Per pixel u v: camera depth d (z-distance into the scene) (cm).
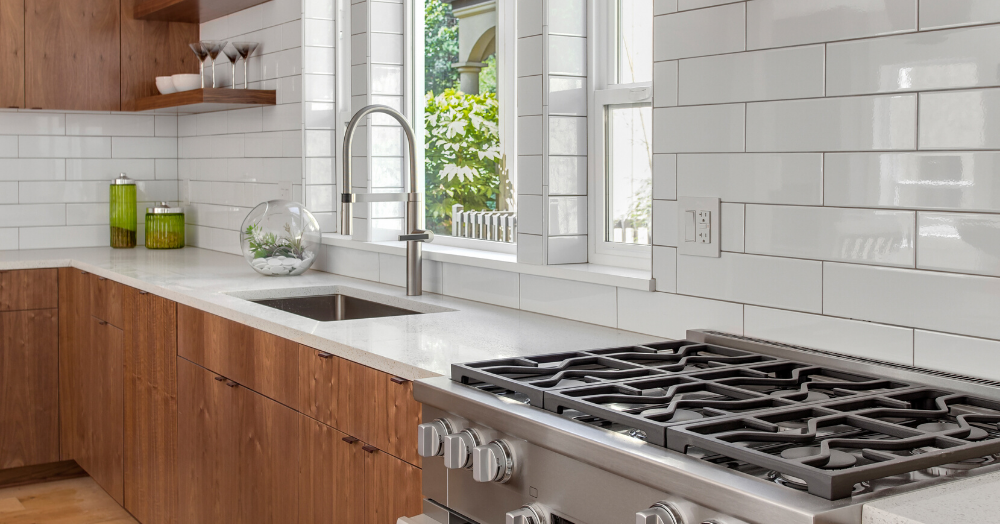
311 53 356
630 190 240
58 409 417
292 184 367
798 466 109
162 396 320
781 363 171
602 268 239
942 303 156
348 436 210
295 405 233
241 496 267
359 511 207
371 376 199
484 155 309
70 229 459
